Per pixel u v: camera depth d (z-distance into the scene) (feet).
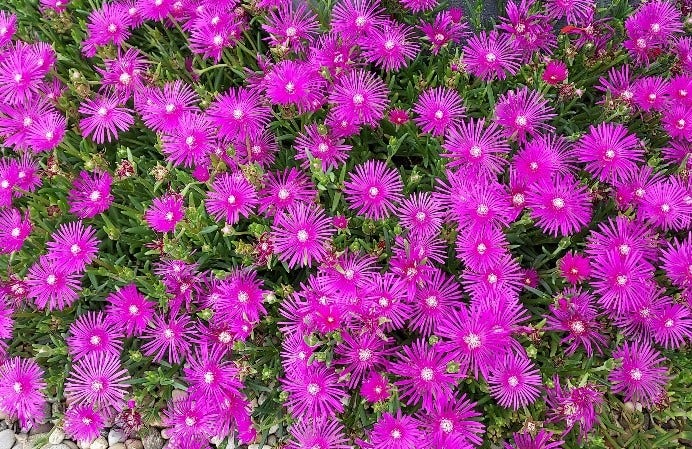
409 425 1.38
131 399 1.53
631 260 1.45
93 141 1.77
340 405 1.43
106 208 1.66
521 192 1.53
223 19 1.71
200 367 1.50
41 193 1.74
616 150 1.56
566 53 1.75
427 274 1.48
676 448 1.53
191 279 1.54
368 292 1.44
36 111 1.73
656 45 1.76
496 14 1.90
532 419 1.45
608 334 1.57
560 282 1.57
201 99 1.76
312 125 1.64
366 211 1.63
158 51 1.90
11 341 1.71
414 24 1.85
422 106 1.70
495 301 1.41
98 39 1.76
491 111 1.68
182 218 1.55
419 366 1.40
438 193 1.57
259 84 1.68
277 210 1.55
